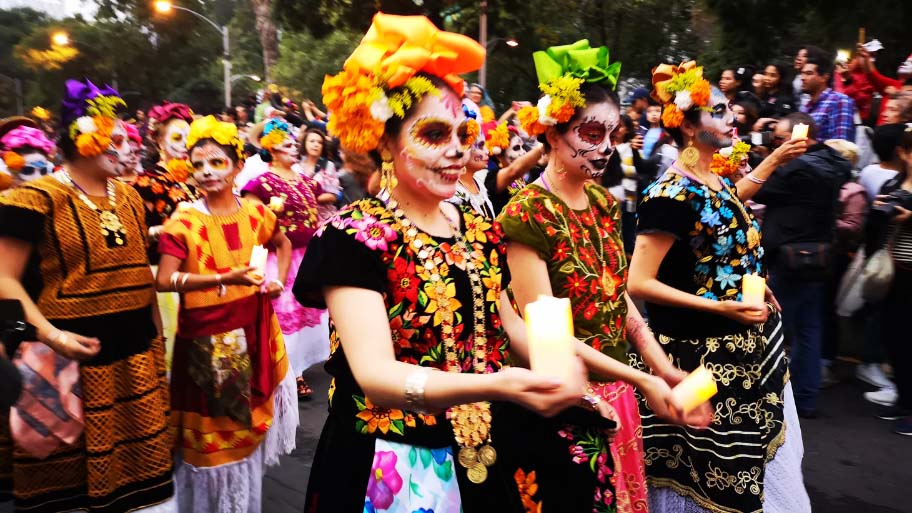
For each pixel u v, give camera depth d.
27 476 3.06
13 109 72.62
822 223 5.05
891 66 16.45
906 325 4.93
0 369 2.30
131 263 3.19
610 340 2.70
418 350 2.00
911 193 4.85
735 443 3.08
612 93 2.65
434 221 2.08
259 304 3.80
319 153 7.23
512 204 2.63
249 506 3.82
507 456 2.10
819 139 6.62
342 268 1.90
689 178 3.10
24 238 2.93
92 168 3.10
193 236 3.66
